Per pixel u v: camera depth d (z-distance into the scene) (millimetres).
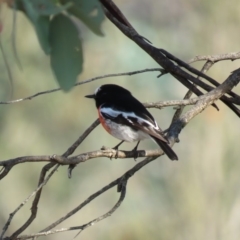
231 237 12734
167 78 14945
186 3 15258
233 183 12945
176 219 13227
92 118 14695
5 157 13852
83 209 15375
